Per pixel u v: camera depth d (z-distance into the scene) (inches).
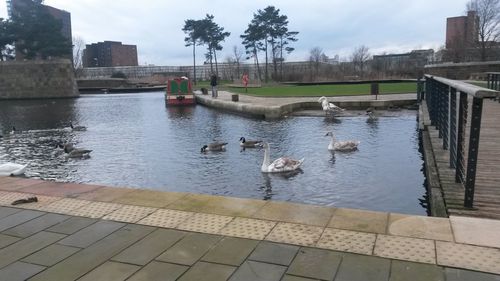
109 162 606.2
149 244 164.2
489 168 323.3
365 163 534.9
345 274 135.3
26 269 146.8
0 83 2502.5
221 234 171.2
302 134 783.1
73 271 144.3
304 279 133.5
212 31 3481.8
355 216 185.3
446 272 134.1
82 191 237.3
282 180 472.4
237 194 431.8
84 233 177.2
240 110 1172.5
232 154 627.2
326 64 3410.4
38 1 2869.1
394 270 136.6
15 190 241.8
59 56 2856.8
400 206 379.6
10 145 797.9
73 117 1311.5
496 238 156.6
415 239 158.4
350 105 1161.4
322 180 466.3
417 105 1149.7
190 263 147.3
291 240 162.7
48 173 553.3
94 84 3388.3
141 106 1705.2
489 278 129.8
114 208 207.0
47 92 2578.7
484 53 2524.6
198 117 1195.9
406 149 617.6
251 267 142.6
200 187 463.2
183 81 1651.1
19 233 179.3
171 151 673.0
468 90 221.9
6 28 2701.8
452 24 3255.4
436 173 336.8
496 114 681.0
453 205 238.2
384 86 1861.5
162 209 203.9
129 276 139.6
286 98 1341.0
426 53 3508.9
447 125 416.5
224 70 4217.5
